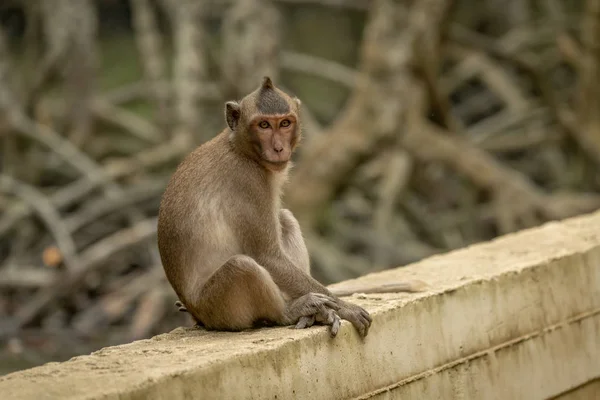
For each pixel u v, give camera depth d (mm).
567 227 11070
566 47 24703
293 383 7168
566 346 9414
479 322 8594
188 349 7090
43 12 25844
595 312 9766
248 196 7883
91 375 6504
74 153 22359
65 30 25078
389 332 7848
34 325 18016
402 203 22281
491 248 10133
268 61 23062
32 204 20469
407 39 20000
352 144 20000
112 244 19062
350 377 7559
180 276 7957
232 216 7867
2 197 21188
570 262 9539
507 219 19953
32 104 25047
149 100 27828
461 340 8430
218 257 7852
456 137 21172
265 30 23219
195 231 7863
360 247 22531
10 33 31281
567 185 25141
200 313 7887
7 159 22938
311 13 33844
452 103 30766
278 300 7742
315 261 19609
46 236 20750
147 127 25438
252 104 7891
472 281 8578
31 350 15977
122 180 22125
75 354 15688
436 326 8234
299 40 33531
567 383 9414
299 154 22375
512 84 26312
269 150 7801
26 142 23141
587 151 23453
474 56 24594
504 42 26922
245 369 6863
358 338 7621
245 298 7676
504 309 8820
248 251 7895
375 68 20172
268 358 7012
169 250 8000
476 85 30453
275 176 8039
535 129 25234
